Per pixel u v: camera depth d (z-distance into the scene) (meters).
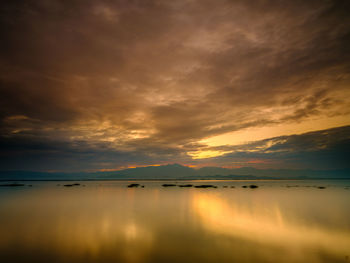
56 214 27.73
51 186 92.56
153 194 54.19
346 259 13.36
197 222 22.98
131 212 28.97
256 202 38.38
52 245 15.88
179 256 13.79
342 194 52.22
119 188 78.19
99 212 29.05
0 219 24.86
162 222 22.98
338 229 20.06
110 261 13.05
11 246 15.70
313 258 13.47
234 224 21.95
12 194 54.22
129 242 16.47
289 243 16.20
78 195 51.91
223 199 42.72
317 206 33.34
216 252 14.42
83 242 16.52
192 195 51.38
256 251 14.62
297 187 80.88
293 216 25.84
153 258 13.45
